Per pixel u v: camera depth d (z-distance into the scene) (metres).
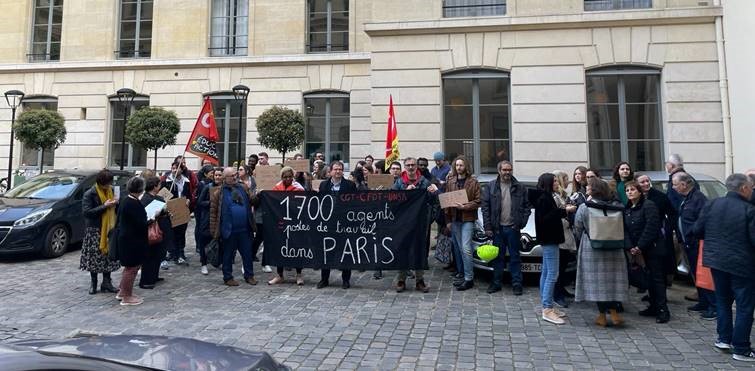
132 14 18.72
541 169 11.92
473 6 12.61
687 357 4.64
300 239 7.34
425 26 12.38
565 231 6.38
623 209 5.41
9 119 18.77
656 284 5.78
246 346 4.85
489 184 7.20
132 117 15.12
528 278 7.73
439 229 7.86
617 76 12.10
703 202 5.84
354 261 7.11
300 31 17.41
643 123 12.01
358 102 16.78
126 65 17.88
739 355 4.55
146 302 6.44
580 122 11.88
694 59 11.62
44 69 18.48
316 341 5.01
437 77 12.45
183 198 7.62
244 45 18.02
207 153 9.30
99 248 6.83
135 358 2.46
